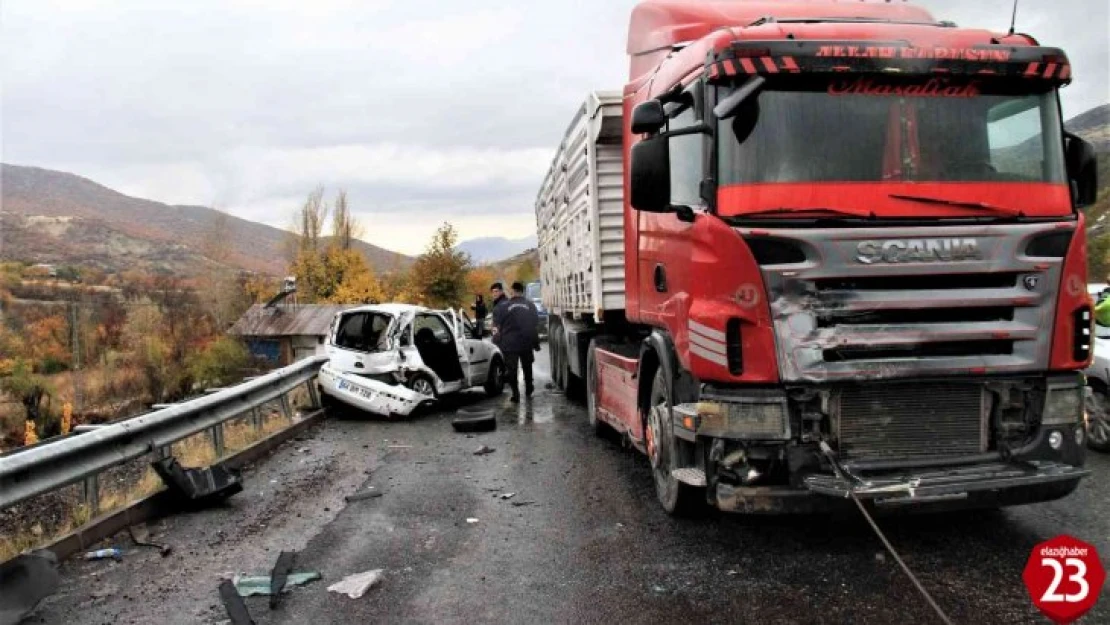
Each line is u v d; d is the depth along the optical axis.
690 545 5.75
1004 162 5.29
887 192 5.11
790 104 5.20
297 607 4.83
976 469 5.04
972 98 5.33
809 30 5.47
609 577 5.18
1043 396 5.21
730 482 5.18
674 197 6.00
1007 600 4.59
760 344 4.98
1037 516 6.13
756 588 4.91
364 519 6.66
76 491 7.38
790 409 5.04
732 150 5.18
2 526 6.70
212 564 5.61
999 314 5.15
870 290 5.02
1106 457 8.26
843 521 6.12
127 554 5.86
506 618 4.60
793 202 5.07
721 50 5.20
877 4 7.12
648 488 7.39
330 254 48.50
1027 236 5.11
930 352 5.07
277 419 11.26
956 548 5.48
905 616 4.44
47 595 4.99
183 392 36.19
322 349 13.72
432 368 13.23
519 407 13.09
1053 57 5.37
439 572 5.37
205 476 7.14
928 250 5.00
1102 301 9.30
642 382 7.16
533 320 13.91
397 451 9.59
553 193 13.12
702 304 5.23
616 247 8.59
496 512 6.78
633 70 8.13
